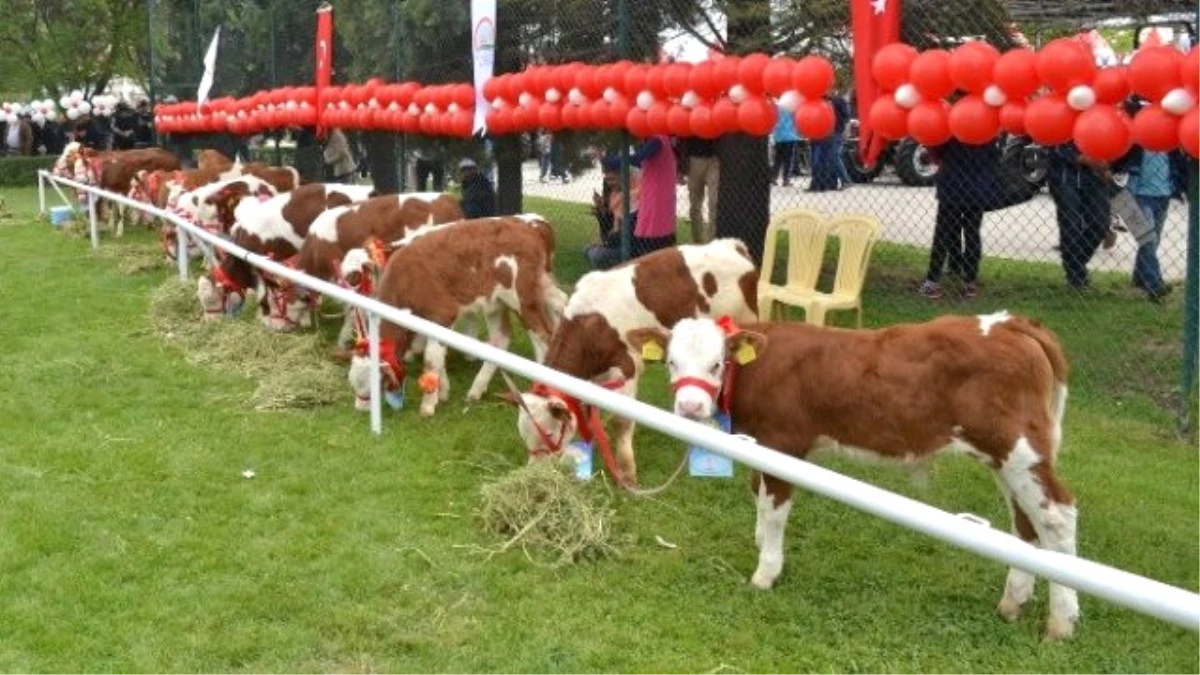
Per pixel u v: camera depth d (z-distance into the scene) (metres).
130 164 15.00
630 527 5.12
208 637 4.11
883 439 4.23
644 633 4.16
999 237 12.66
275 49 15.82
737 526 5.15
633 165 9.70
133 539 4.96
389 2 12.62
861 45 7.02
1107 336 8.11
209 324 8.91
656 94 8.24
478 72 10.16
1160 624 4.19
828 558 4.81
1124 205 8.91
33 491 5.51
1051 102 6.00
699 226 11.41
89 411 6.88
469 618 4.25
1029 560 2.68
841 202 15.07
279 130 15.84
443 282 6.74
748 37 9.35
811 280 7.80
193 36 18.84
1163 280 9.69
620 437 5.74
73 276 11.48
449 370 7.81
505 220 7.08
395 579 4.57
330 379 7.17
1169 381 7.07
